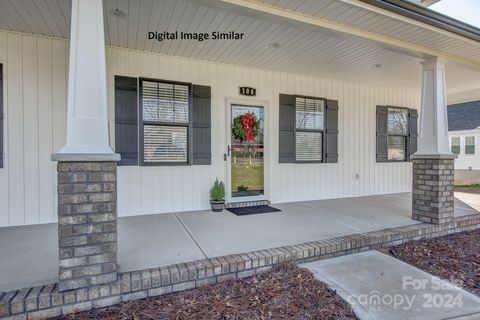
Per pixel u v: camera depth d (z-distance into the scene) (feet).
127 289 7.22
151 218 13.84
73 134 6.98
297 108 18.95
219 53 14.76
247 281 8.28
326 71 18.07
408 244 11.70
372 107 22.09
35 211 12.88
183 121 15.40
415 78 19.79
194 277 7.89
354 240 10.54
